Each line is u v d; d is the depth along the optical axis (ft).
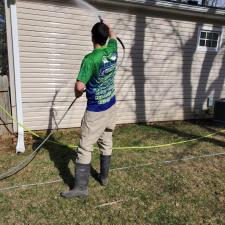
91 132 12.55
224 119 27.37
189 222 11.93
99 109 12.35
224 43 28.94
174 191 14.19
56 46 21.63
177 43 26.50
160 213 12.42
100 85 12.03
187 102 28.60
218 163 17.80
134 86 25.52
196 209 12.82
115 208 12.65
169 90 27.32
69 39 21.93
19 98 19.20
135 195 13.69
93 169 16.07
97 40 11.89
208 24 27.53
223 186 14.87
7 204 12.69
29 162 16.85
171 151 19.63
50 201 12.98
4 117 20.59
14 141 19.84
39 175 15.30
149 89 26.30
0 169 15.97
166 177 15.60
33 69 21.26
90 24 22.41
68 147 19.44
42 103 22.07
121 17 23.50
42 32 20.97
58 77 22.18
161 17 25.12
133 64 24.97
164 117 27.78
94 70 11.64
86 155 12.82
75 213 12.21
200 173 16.28
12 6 18.69
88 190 13.93
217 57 28.96
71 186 14.28
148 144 20.86
